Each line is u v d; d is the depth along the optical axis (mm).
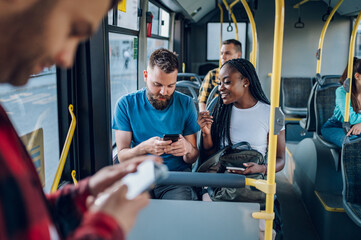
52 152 1920
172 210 1690
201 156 2414
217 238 1685
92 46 1982
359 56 7055
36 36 476
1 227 434
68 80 1943
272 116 1576
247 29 9078
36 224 473
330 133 3711
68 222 766
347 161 2709
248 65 2236
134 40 3719
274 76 1569
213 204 1671
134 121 2195
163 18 5590
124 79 3396
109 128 2074
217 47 9273
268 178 1625
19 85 531
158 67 2039
